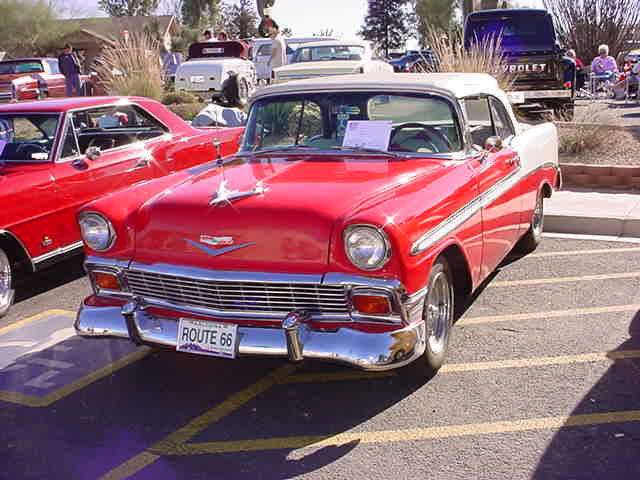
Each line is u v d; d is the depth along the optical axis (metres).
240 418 3.82
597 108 14.71
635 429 3.52
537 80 13.88
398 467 3.28
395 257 3.47
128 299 4.07
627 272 5.94
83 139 6.58
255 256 3.66
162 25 47.50
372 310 3.54
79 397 4.14
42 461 3.46
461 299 4.57
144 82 14.03
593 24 25.70
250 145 5.00
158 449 3.54
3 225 5.59
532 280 5.83
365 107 4.71
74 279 6.57
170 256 3.87
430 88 4.62
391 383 4.13
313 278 3.55
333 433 3.62
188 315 3.86
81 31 44.69
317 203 3.68
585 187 8.68
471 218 4.34
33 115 6.45
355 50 15.34
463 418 3.69
